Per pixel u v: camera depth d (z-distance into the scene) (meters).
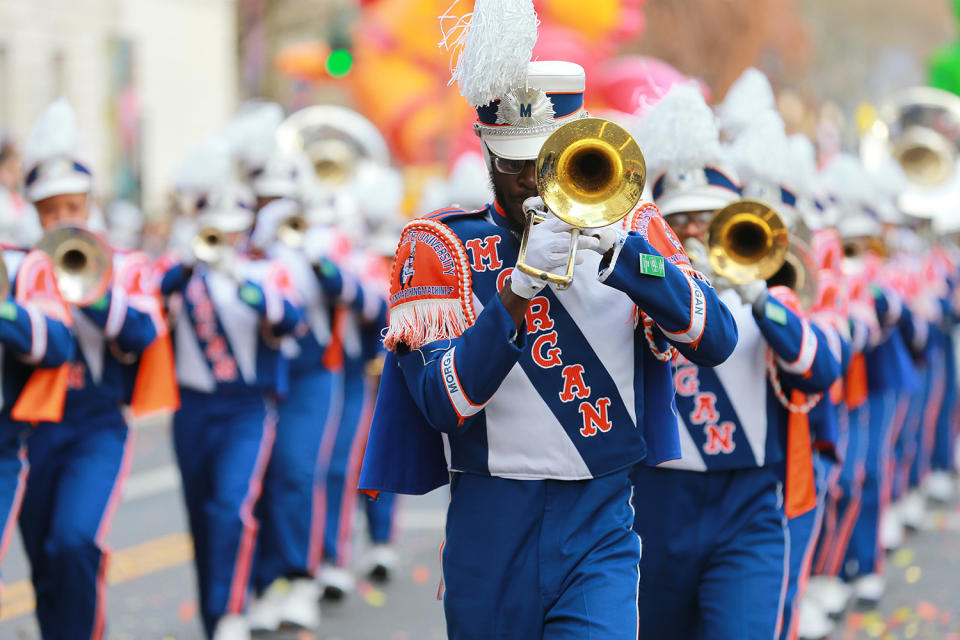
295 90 81.25
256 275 22.34
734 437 14.91
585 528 12.04
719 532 14.88
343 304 25.06
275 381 22.17
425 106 60.19
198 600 21.58
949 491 35.31
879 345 25.62
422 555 29.09
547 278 11.09
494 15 11.48
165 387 19.50
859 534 24.80
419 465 12.64
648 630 15.20
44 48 76.94
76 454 18.70
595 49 57.97
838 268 18.08
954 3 70.31
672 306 11.66
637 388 12.26
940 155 32.38
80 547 18.17
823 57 179.12
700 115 15.80
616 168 10.92
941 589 25.89
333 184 30.84
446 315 11.92
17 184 23.47
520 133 11.71
